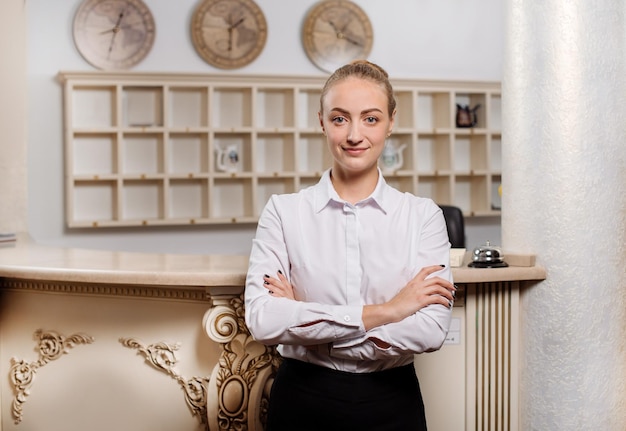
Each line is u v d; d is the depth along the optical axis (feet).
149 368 8.24
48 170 16.75
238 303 7.51
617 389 7.87
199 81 17.04
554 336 7.84
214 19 17.37
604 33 7.75
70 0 16.69
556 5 7.77
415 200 6.37
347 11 18.12
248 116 17.58
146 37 16.99
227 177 17.28
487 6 19.11
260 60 17.74
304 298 6.25
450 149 18.51
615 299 7.82
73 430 8.74
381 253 6.15
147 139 17.28
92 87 16.79
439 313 5.99
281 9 17.81
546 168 7.84
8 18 13.34
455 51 18.93
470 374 8.08
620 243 7.84
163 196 17.12
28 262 8.81
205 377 7.91
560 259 7.78
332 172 6.38
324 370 6.15
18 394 9.09
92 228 17.04
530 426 8.07
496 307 8.10
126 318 8.30
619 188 7.83
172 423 8.14
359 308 5.90
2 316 9.25
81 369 8.64
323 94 6.17
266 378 7.58
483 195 18.84
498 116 19.16
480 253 7.97
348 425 6.10
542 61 7.86
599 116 7.74
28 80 16.53
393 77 18.45
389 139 18.69
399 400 6.16
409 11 18.60
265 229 6.34
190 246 17.67
